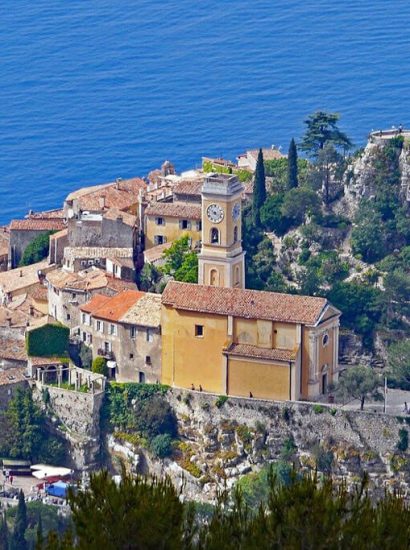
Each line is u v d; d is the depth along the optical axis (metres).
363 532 120.44
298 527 121.19
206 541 122.00
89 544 120.62
